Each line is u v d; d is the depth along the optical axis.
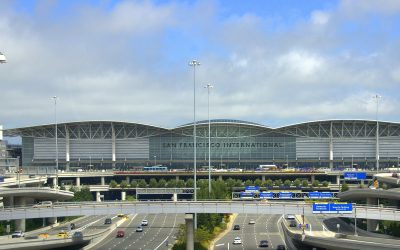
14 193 146.12
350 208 108.62
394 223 123.38
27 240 107.94
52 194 157.62
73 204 114.50
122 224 162.75
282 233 145.62
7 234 126.94
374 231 128.12
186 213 109.00
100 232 133.50
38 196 156.88
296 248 120.00
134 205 111.19
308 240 113.62
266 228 156.75
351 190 143.12
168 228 152.12
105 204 112.00
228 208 108.69
